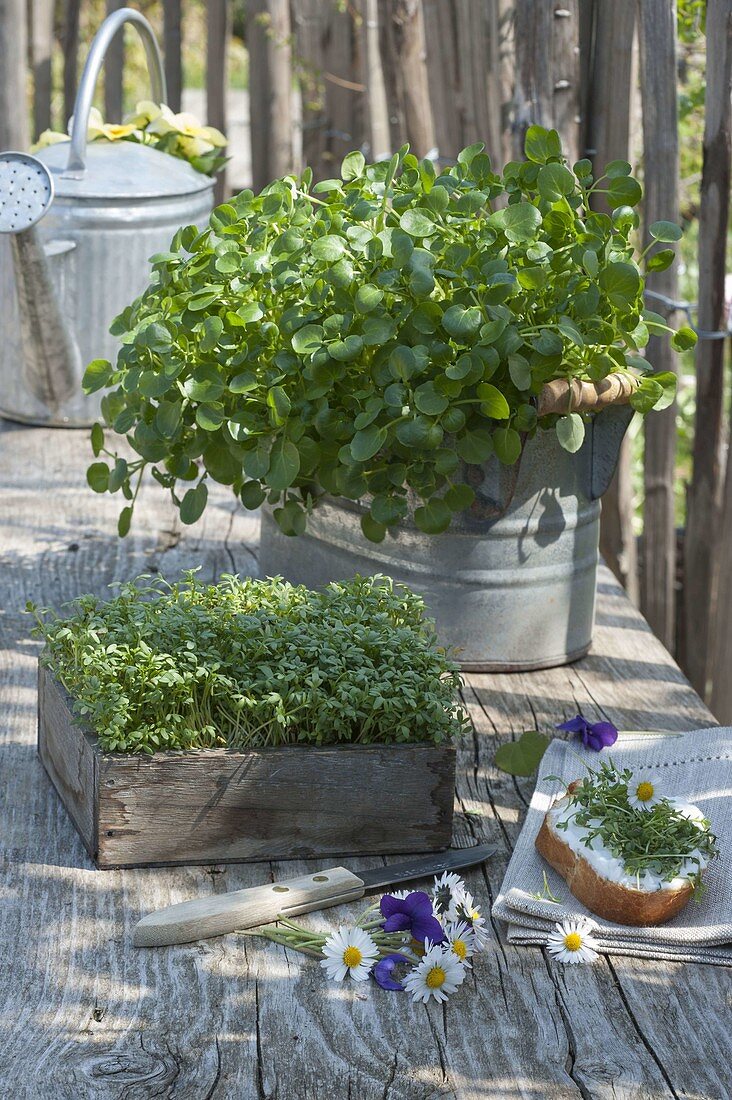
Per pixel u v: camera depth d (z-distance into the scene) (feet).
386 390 4.50
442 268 4.58
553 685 5.23
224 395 4.93
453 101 9.16
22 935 3.47
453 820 4.21
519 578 5.09
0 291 7.65
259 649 3.90
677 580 8.68
